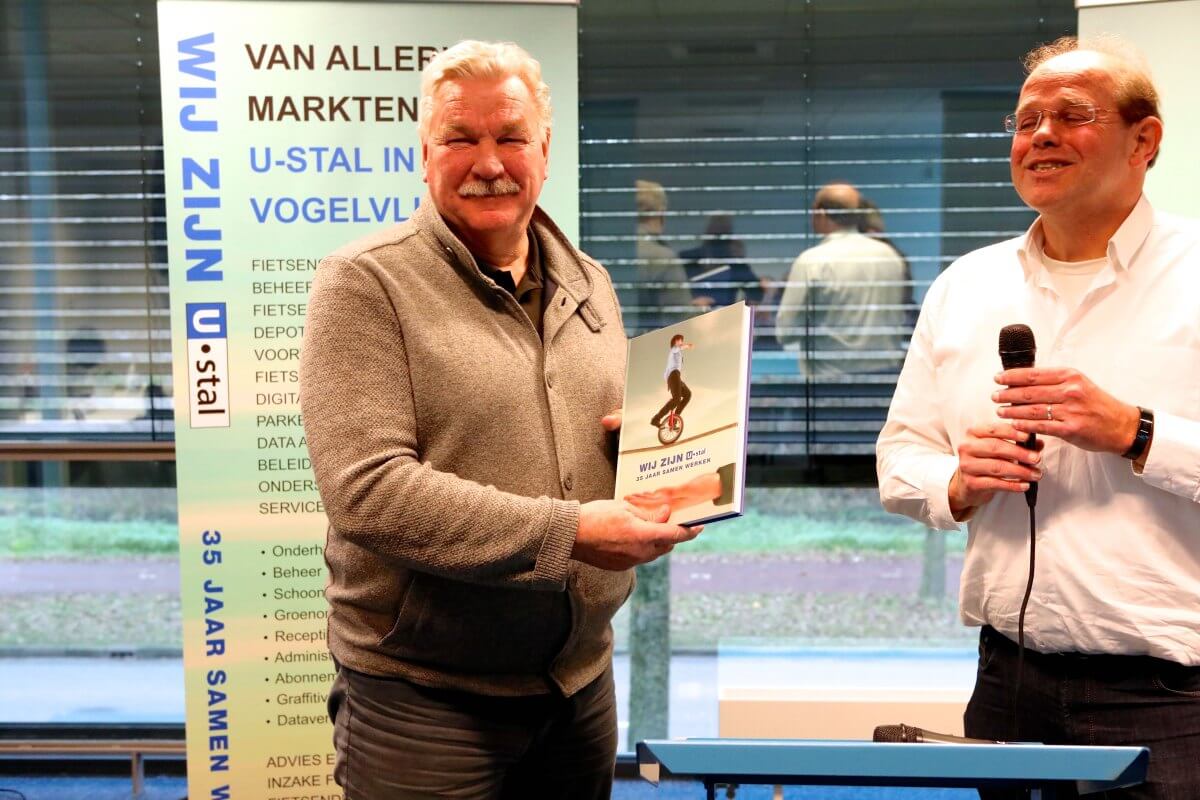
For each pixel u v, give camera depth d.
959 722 2.96
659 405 1.60
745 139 3.53
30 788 3.50
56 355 3.52
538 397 1.62
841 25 3.50
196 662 2.82
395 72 2.78
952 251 3.52
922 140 3.51
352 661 1.64
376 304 1.53
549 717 1.68
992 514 1.76
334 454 1.50
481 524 1.45
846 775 1.17
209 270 2.77
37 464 3.56
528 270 1.73
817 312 3.54
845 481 3.57
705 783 1.23
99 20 3.46
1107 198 1.67
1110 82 1.63
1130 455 1.58
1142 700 1.64
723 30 3.51
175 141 2.75
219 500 2.80
